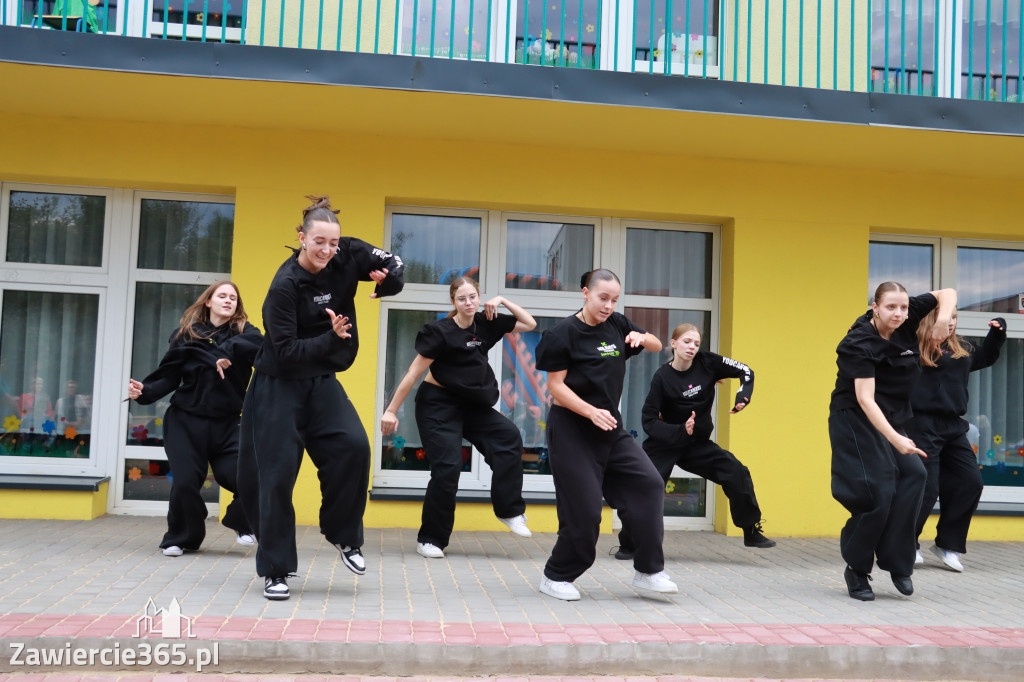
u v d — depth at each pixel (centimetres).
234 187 705
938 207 771
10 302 719
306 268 423
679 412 609
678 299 773
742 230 749
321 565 542
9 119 684
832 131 662
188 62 591
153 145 697
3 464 710
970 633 420
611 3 764
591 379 456
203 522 551
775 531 738
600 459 469
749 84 634
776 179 754
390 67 604
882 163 744
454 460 590
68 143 689
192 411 548
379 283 438
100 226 725
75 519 680
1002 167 744
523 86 614
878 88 785
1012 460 803
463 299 581
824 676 385
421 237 752
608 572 561
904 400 506
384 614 419
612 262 765
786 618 443
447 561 577
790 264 754
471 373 595
